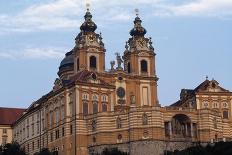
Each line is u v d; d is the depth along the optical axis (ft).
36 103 604.49
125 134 464.65
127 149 459.32
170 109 473.67
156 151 449.48
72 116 495.82
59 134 513.86
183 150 444.14
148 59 578.25
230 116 585.22
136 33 586.45
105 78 546.26
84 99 497.46
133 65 570.46
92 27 566.77
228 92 590.96
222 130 501.56
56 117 525.75
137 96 558.97
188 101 602.44
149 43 586.04
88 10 575.38
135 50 574.56
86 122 489.67
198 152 428.56
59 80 536.83
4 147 516.32
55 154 500.33
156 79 573.33
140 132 456.04
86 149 483.51
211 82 593.83
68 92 507.30
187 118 481.46
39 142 564.71
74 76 538.88
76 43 565.94
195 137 479.00
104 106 508.53
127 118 466.29
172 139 463.01
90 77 507.71
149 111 459.73
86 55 554.46
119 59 558.56
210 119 485.15
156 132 454.40
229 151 409.49
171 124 473.26
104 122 474.49
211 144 455.63
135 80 562.66
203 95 586.86
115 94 542.16
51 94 536.01
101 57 560.61
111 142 469.16
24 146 612.70
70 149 491.31
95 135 478.18
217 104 587.27
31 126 595.06
